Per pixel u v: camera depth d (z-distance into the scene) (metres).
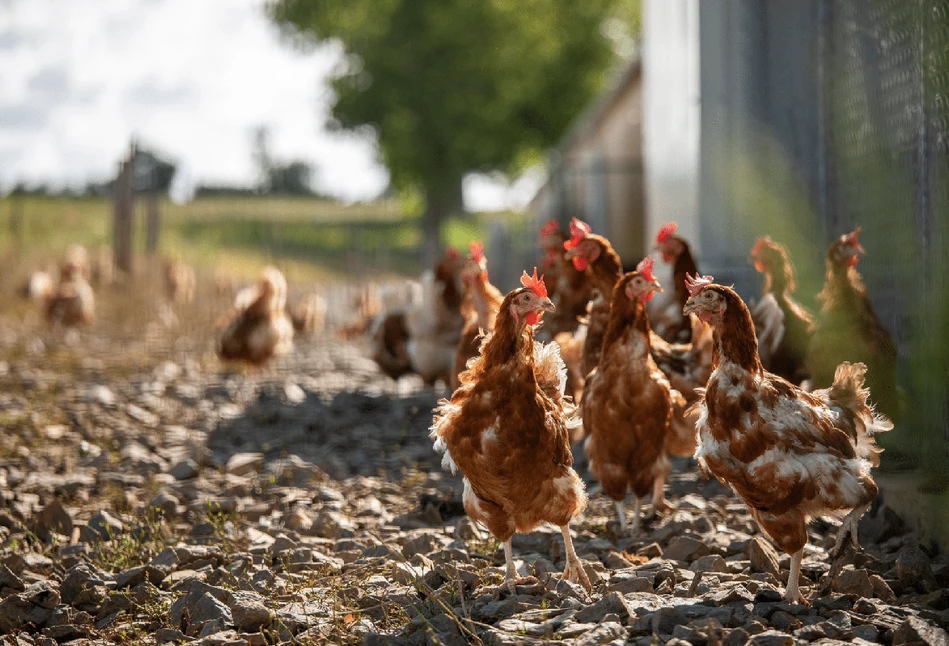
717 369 3.92
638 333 4.41
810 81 5.18
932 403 4.38
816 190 5.14
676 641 3.41
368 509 4.70
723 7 5.71
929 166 4.43
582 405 4.49
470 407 4.11
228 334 6.43
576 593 4.11
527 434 4.07
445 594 4.16
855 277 4.50
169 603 4.20
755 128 5.54
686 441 4.52
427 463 5.13
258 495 4.86
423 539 4.41
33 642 4.09
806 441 3.78
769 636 3.43
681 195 6.20
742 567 4.23
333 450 5.31
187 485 4.91
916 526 4.38
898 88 4.59
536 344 4.35
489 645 3.67
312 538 4.52
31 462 5.12
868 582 4.04
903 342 4.60
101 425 5.58
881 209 4.70
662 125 6.56
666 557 4.32
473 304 4.82
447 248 5.76
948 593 4.04
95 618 4.19
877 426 4.14
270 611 4.07
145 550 4.45
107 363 6.87
